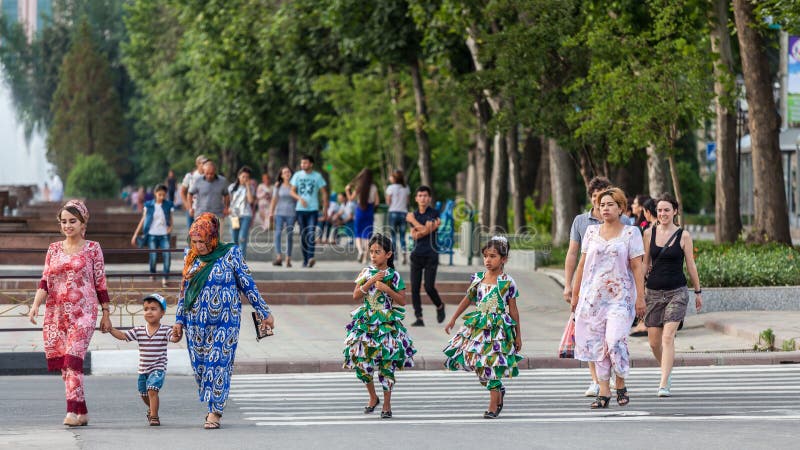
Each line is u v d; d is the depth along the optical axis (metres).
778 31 82.31
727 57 66.56
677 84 60.22
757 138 64.50
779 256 56.25
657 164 67.88
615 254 28.66
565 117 67.75
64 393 33.09
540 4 67.75
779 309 51.97
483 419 27.34
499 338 27.20
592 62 64.31
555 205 84.56
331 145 129.00
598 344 28.83
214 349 25.61
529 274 66.38
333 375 37.88
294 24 107.06
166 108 170.25
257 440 23.38
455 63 96.38
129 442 22.95
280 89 121.88
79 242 26.83
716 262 54.44
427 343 44.22
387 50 97.50
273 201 66.88
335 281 60.25
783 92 81.06
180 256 73.12
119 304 48.31
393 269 28.23
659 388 31.36
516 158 92.38
